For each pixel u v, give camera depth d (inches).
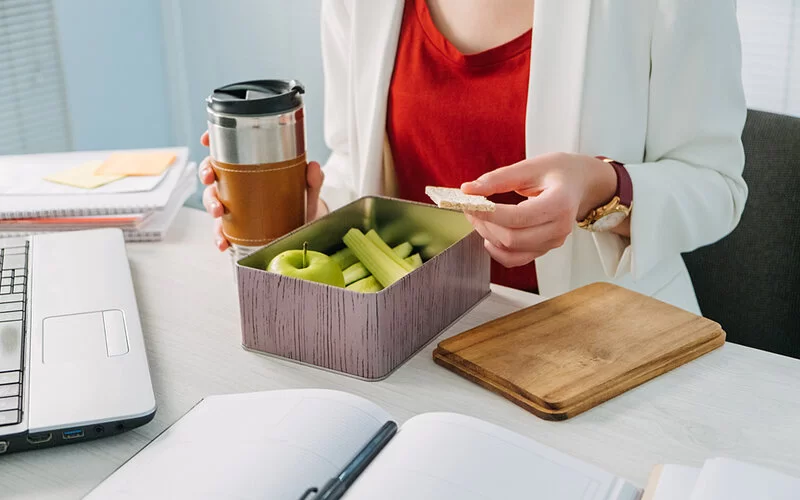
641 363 33.3
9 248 43.7
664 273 51.5
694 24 44.5
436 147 52.4
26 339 34.3
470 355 34.3
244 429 28.1
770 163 55.3
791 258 55.3
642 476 27.9
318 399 29.4
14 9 94.4
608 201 43.0
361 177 55.9
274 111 39.8
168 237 49.4
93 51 103.9
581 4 45.0
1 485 27.7
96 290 38.7
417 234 41.1
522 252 38.7
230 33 104.7
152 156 56.0
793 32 72.6
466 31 50.7
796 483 24.0
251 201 41.2
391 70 52.7
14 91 97.0
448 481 24.9
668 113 46.9
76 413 29.4
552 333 35.9
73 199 49.4
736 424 30.5
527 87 48.6
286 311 34.5
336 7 55.2
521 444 26.8
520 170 38.6
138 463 27.1
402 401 32.3
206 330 38.0
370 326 32.9
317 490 24.8
